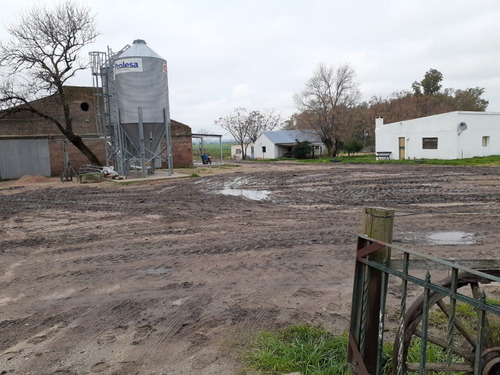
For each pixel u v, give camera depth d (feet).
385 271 8.48
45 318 15.16
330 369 10.66
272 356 11.58
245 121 210.18
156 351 12.38
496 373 8.10
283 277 19.01
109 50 77.77
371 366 9.25
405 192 46.47
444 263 7.24
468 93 223.30
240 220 33.09
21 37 78.43
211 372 11.05
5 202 48.39
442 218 31.40
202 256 22.86
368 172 74.74
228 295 16.96
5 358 12.17
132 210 39.73
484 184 50.98
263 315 14.83
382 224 8.88
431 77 221.66
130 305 16.20
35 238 28.63
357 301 9.34
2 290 18.33
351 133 167.53
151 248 24.95
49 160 97.81
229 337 13.10
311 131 175.63
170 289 17.88
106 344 12.94
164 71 74.23
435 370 9.06
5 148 93.50
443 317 13.76
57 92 86.22
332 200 42.55
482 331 6.95
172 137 112.57
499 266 8.80
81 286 18.58
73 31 81.97
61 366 11.62
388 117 198.49
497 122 106.73
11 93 80.38
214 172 88.38
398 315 14.30
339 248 23.76
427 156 108.58
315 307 15.44
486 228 27.81
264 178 69.00
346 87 158.51
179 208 39.96
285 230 28.91
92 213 38.70
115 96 72.90
